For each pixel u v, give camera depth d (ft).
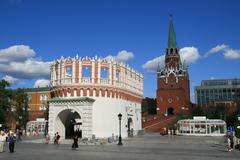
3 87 294.25
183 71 496.64
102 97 232.73
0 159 96.27
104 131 228.84
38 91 440.45
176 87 490.08
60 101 219.82
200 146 163.84
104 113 231.09
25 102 349.41
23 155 110.22
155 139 227.20
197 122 287.69
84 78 231.71
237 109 408.87
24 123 338.95
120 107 249.14
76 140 144.87
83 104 213.46
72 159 97.14
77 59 233.14
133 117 284.82
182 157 106.22
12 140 121.49
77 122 241.35
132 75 286.87
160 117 438.40
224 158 103.65
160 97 494.59
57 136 179.73
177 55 516.32
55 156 106.83
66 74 237.45
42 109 433.48
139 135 287.89
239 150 137.28
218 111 414.62
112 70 242.37
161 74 504.43
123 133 252.83
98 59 235.40
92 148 147.33
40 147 152.56
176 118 393.09
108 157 104.37
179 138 239.71
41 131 334.65
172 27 539.29
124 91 258.98
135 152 126.00
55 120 220.23
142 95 318.24
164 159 99.30
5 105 293.02
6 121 305.32
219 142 194.90
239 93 645.10
